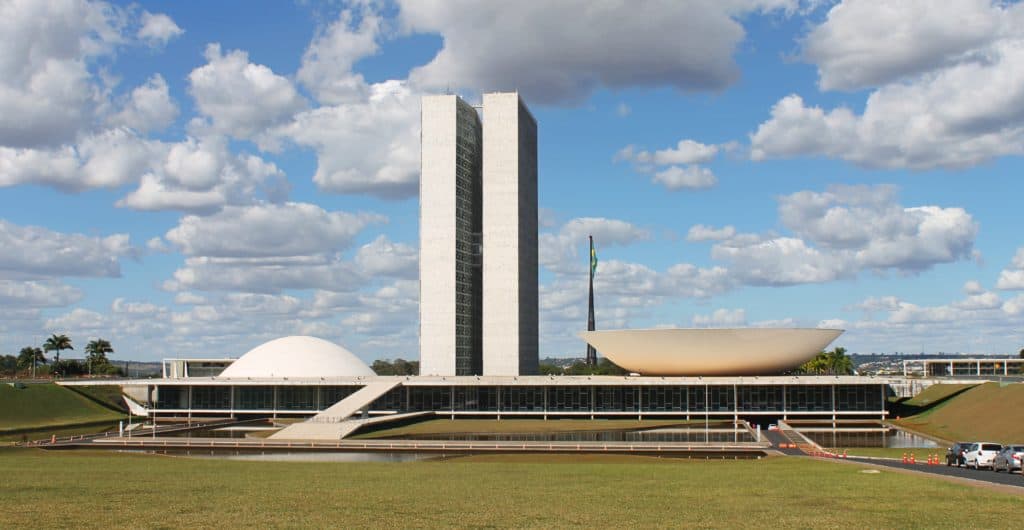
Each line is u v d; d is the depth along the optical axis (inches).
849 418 4451.3
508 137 5625.0
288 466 2322.8
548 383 4584.2
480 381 4638.3
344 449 3122.5
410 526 1189.1
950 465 2187.5
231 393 4997.5
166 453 3006.9
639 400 4594.0
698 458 2682.1
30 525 1187.3
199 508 1368.1
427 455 2876.5
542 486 1734.7
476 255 5861.2
